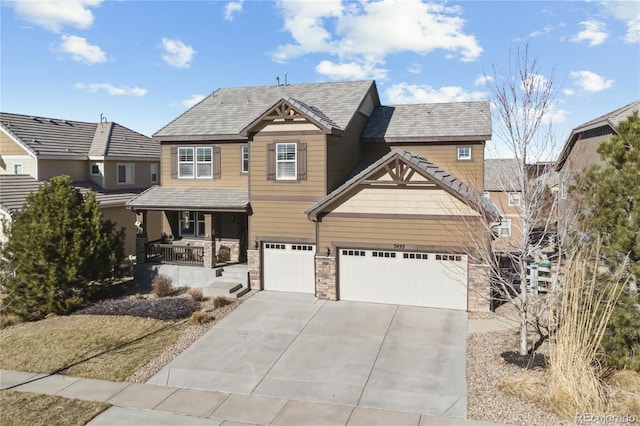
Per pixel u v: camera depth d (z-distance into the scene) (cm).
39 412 1069
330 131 1867
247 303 1816
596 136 2284
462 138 2112
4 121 2672
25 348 1436
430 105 2450
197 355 1370
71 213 1836
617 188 1112
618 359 1102
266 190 1969
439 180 1653
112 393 1162
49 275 1719
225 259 2219
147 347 1428
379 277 1792
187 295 1947
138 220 2172
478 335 1451
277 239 1961
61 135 2903
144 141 3356
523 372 1164
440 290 1723
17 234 1772
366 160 2281
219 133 2173
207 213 2064
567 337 1059
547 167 1263
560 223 1262
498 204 2656
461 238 1666
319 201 1845
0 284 1744
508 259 1959
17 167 2639
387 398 1112
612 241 1116
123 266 2197
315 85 2509
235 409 1082
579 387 1016
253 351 1391
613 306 1073
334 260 1819
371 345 1412
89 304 1830
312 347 1410
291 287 1966
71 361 1341
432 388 1144
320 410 1070
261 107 2370
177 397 1141
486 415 1014
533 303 1295
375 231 1770
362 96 2291
